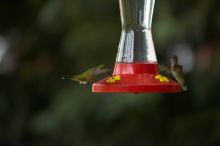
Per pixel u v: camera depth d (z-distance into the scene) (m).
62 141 12.84
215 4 12.05
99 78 9.86
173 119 12.91
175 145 12.74
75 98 12.32
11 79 14.20
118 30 12.21
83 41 12.16
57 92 13.20
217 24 12.04
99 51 12.18
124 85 6.29
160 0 12.00
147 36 6.96
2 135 14.22
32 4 13.70
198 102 12.46
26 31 14.15
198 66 12.23
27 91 14.13
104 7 12.41
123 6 7.03
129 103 11.77
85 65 12.22
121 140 12.74
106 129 12.71
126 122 12.41
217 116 12.41
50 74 13.74
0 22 14.35
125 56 6.83
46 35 13.76
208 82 12.11
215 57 11.99
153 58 6.85
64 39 12.51
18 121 14.16
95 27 12.26
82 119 12.25
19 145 14.16
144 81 6.48
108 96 12.09
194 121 12.62
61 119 12.33
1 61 14.26
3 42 14.56
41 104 14.16
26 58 14.09
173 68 7.57
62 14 12.35
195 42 12.30
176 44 12.14
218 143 12.43
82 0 12.33
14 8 14.25
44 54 13.83
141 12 7.02
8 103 14.22
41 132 12.53
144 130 12.67
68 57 12.84
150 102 11.79
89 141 12.67
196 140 12.58
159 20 11.82
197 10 11.99
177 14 12.02
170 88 6.35
